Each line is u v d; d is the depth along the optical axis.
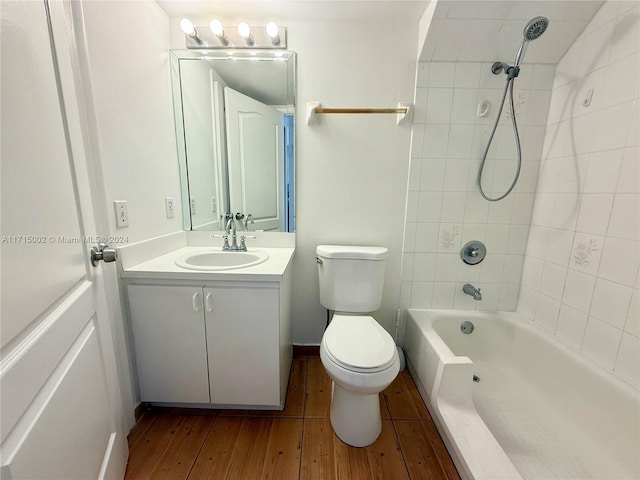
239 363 1.30
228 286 1.23
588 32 1.29
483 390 1.48
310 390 1.57
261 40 1.52
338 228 1.73
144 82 1.32
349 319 1.43
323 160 1.65
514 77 1.38
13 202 0.53
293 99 1.58
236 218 1.72
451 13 1.31
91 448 0.81
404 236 1.71
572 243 1.37
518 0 1.25
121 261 1.20
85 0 0.97
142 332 1.28
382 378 1.07
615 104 1.16
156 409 1.41
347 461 1.15
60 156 0.71
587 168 1.29
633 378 1.09
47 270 0.63
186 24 1.39
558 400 1.34
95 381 0.85
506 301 1.76
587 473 1.03
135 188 1.28
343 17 1.48
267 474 1.10
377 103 1.58
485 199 1.63
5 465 0.47
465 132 1.57
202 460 1.15
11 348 0.51
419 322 1.62
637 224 1.08
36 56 0.63
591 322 1.26
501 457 0.97
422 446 1.23
